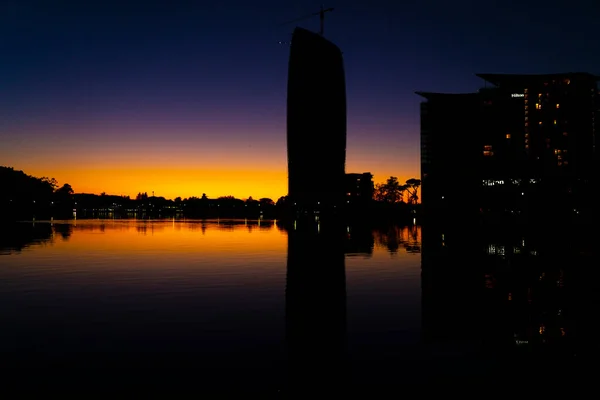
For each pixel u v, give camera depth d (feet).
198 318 54.70
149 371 37.60
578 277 86.12
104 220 449.48
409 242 173.37
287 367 38.55
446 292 71.41
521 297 68.28
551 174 328.49
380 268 100.01
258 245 158.81
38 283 78.89
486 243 165.27
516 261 111.14
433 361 40.27
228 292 71.46
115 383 35.24
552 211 274.77
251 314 57.00
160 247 147.95
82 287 75.20
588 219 247.50
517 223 279.69
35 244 156.35
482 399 33.04
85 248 142.92
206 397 32.83
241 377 36.52
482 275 89.45
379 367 38.86
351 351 42.88
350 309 59.82
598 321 53.62
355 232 244.42
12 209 648.38
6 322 52.70
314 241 177.78
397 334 48.44
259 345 44.57
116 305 61.87
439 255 124.88
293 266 102.58
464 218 395.75
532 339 46.80
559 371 38.11
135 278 84.99
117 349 43.11
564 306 61.98
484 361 40.40
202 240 181.37
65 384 34.94
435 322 52.95
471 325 52.03
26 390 33.81
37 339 46.01
